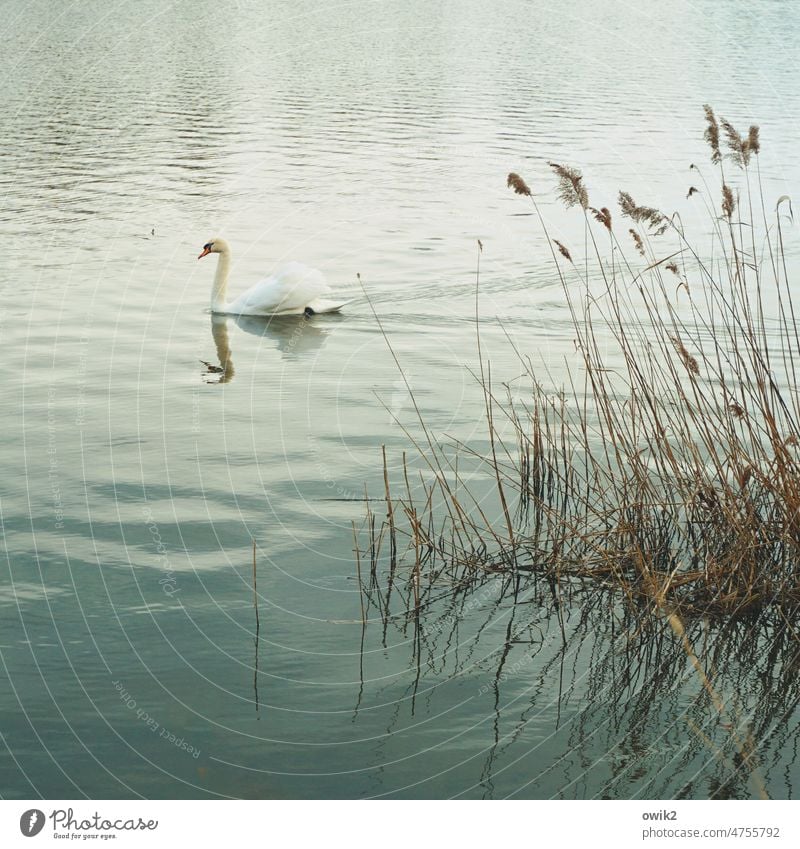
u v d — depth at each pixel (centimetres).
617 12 5644
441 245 1933
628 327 1490
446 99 3481
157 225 1991
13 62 3834
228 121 3048
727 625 746
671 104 3431
